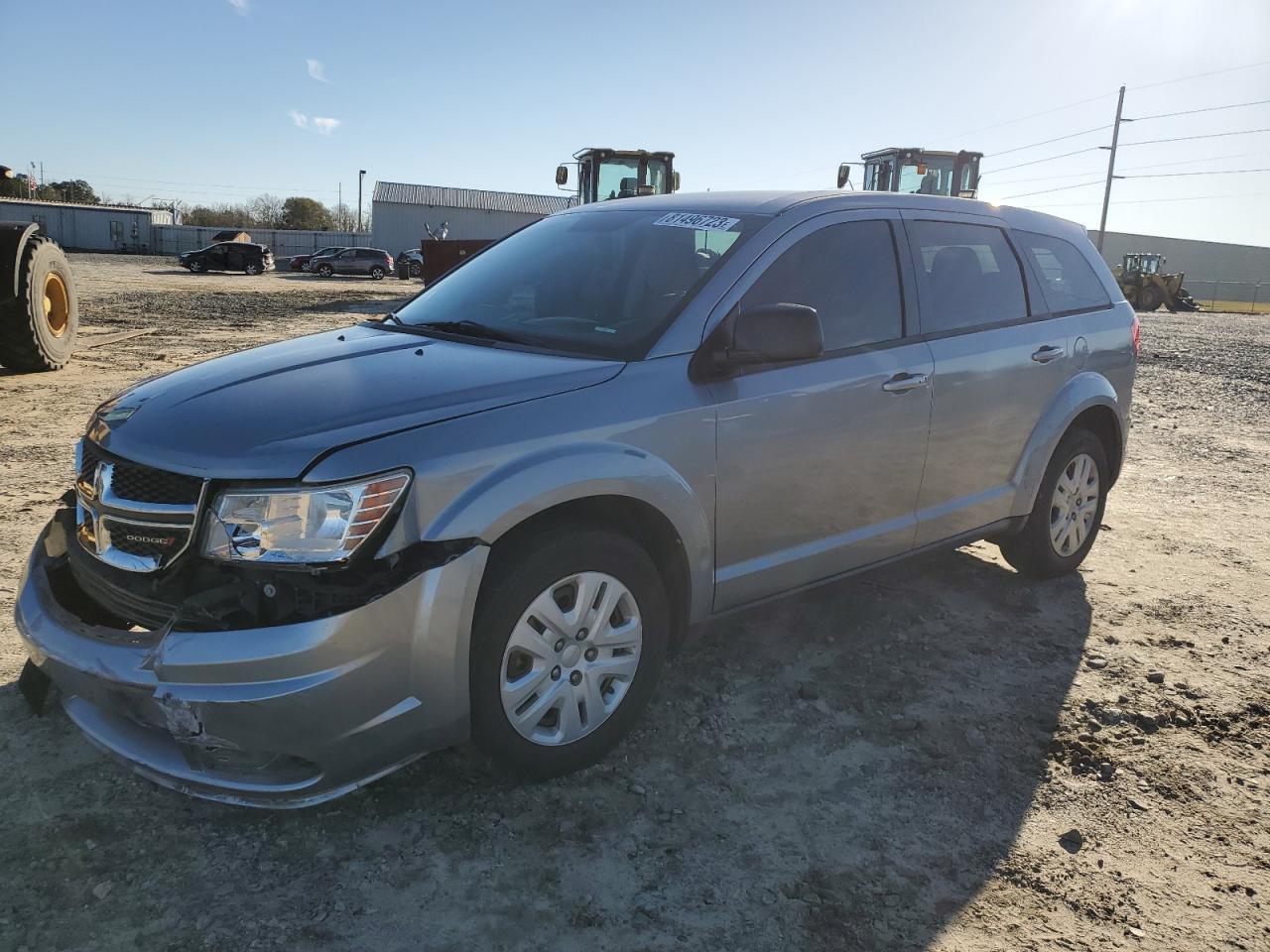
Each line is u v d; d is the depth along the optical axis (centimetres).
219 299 2203
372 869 243
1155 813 280
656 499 281
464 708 249
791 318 291
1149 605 435
